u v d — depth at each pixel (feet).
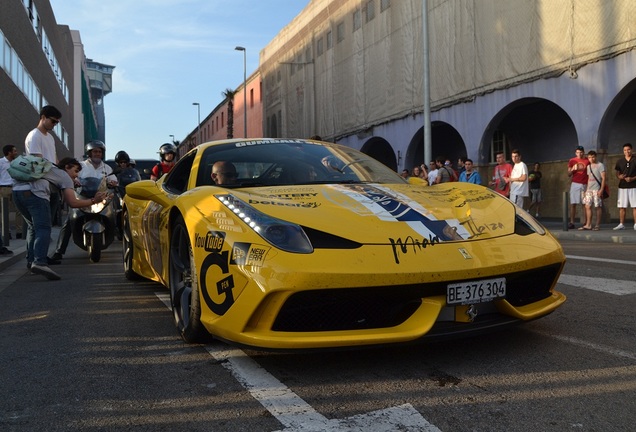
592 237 31.55
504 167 37.65
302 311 8.44
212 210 9.82
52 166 19.27
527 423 6.82
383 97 74.18
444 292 8.45
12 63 58.54
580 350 9.62
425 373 8.65
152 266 14.78
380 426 6.82
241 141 13.96
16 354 10.35
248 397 7.89
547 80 46.93
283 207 9.42
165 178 15.20
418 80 65.77
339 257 8.21
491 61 53.16
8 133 55.67
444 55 60.39
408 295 8.38
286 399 7.77
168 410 7.53
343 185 11.27
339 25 87.66
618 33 40.45
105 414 7.45
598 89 42.27
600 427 6.68
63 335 11.64
